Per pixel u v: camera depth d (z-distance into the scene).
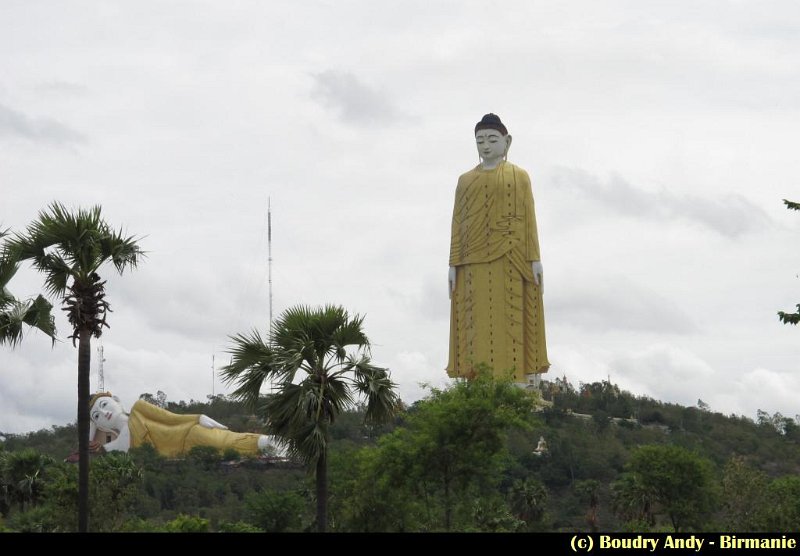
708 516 97.38
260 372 66.56
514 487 146.75
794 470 198.12
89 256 66.94
